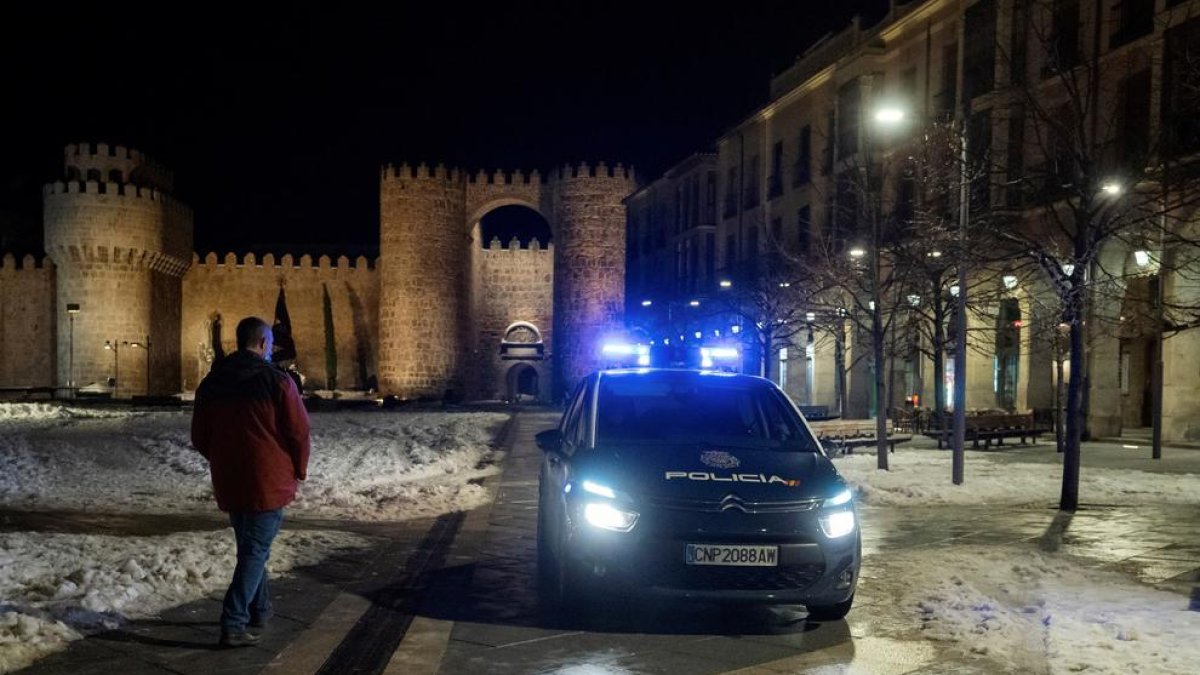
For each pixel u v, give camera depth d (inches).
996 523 461.1
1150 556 376.8
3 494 522.3
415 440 956.6
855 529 271.3
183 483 593.0
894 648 251.8
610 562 259.4
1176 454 864.3
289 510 481.4
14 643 229.5
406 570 343.9
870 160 940.0
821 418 1120.8
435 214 2433.6
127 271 2468.0
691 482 268.1
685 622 278.5
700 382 335.6
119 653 234.8
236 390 237.5
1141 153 699.4
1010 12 1069.8
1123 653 239.1
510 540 408.8
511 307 2854.3
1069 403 511.5
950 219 902.4
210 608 276.2
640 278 2480.3
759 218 1737.2
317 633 258.1
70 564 311.7
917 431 1125.1
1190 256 869.8
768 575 258.8
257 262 2930.6
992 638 255.6
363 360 2800.2
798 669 234.7
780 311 1296.8
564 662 240.1
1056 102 989.2
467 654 246.2
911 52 1298.0
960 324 613.3
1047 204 588.7
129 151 2578.7
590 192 2458.2
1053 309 913.5
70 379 2422.5
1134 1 941.8
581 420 317.1
